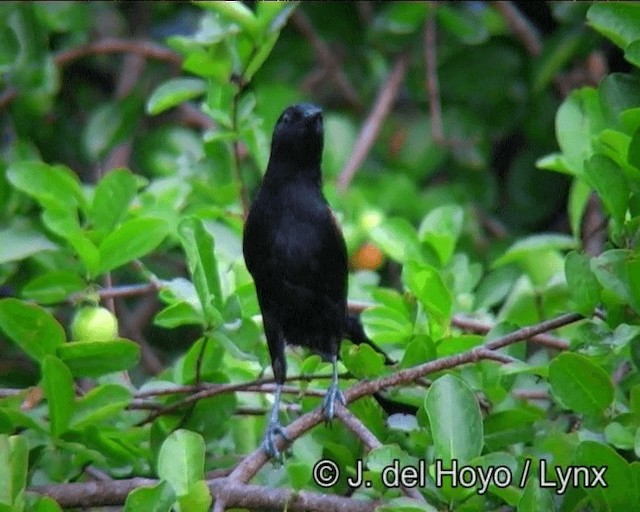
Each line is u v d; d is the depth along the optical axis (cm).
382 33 1489
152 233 988
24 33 1364
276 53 1591
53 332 922
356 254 1332
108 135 1434
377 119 1487
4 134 1480
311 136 1062
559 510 873
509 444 951
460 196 1501
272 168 1080
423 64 1540
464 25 1443
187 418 991
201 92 1125
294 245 1066
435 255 1123
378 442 889
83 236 974
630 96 971
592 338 916
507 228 1587
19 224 1180
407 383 941
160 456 835
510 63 1537
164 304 1433
